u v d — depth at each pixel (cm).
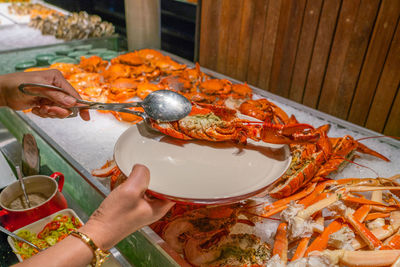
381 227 116
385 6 183
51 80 128
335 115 235
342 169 153
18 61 286
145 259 121
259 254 106
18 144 182
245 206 123
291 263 99
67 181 162
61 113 124
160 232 118
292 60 241
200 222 115
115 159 103
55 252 76
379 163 158
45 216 125
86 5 445
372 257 101
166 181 101
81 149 167
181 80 223
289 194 132
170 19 372
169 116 116
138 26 289
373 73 203
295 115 198
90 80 225
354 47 205
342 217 119
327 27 213
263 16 242
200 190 98
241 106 192
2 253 116
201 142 119
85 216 136
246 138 115
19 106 130
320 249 109
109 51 300
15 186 131
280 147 113
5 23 395
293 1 222
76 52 295
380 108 208
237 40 267
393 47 188
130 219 84
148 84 217
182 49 366
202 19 285
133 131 118
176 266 101
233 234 113
